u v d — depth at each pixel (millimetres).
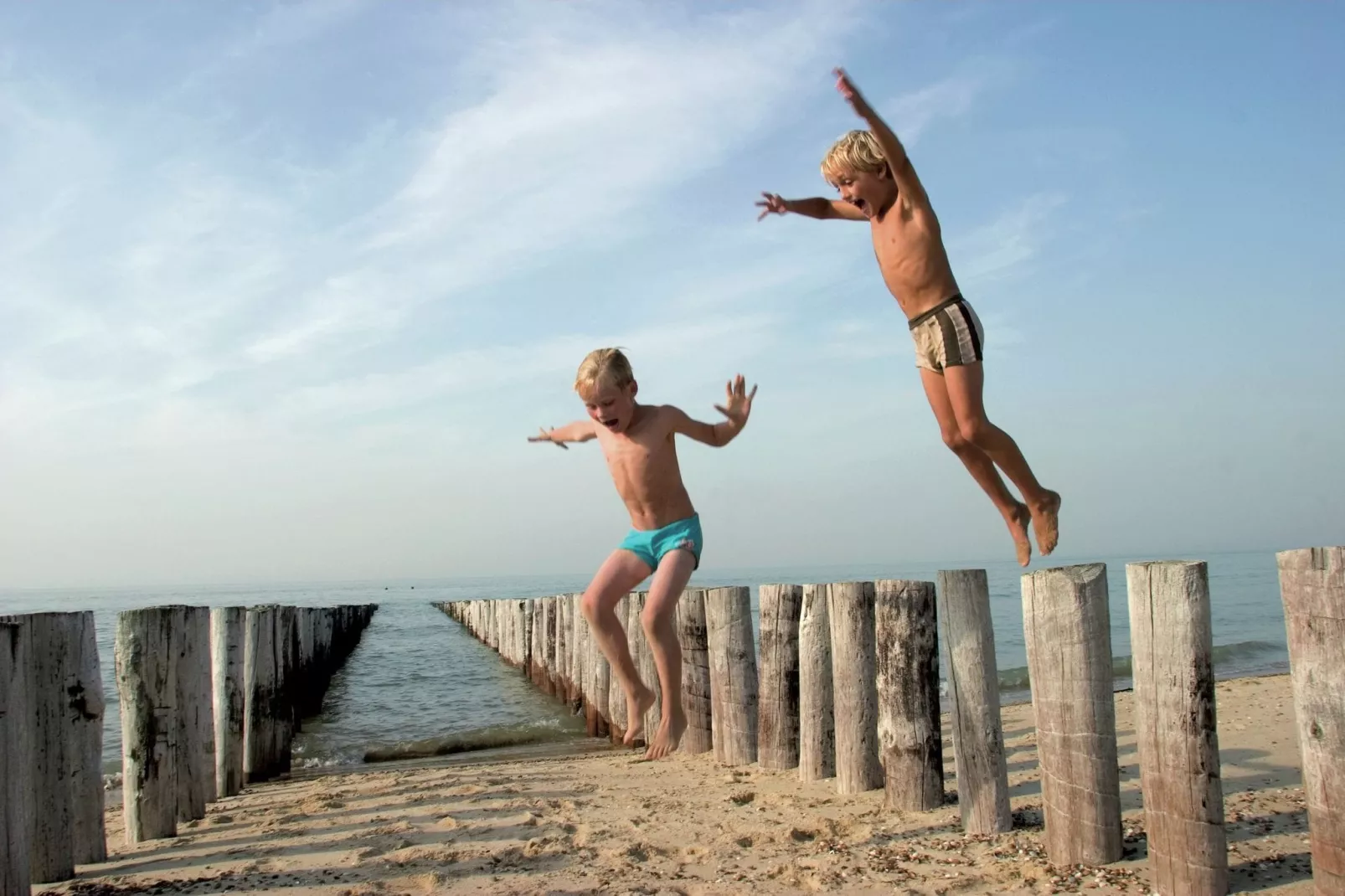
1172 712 4586
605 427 4262
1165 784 4609
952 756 8727
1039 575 5242
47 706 5801
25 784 5172
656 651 3963
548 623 17172
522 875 5398
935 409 4613
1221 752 7617
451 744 12414
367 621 39938
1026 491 4473
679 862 5609
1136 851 5188
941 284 4320
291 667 13430
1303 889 4527
